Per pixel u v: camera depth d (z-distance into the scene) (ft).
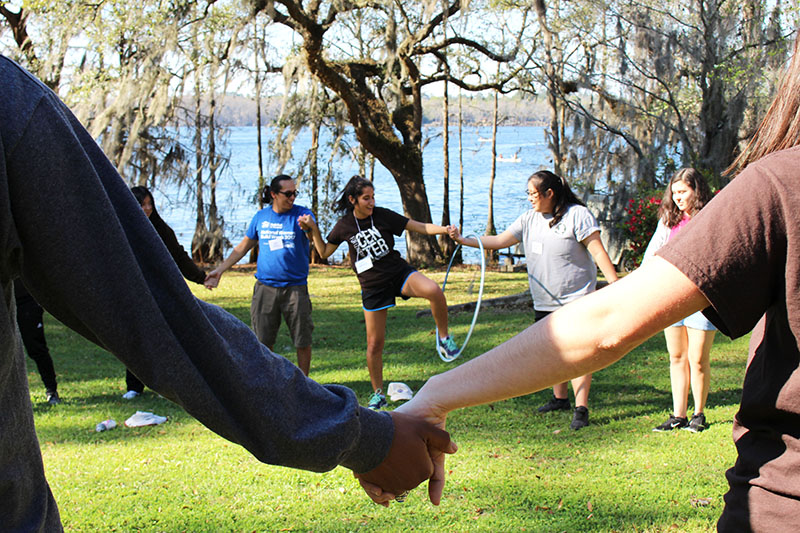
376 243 19.74
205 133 79.77
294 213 21.30
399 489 4.64
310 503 13.19
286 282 21.27
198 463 15.42
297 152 157.48
